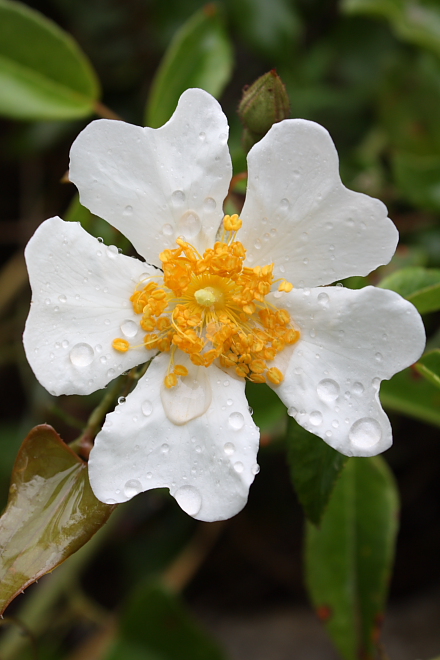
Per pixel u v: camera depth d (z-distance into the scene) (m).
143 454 0.15
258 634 0.25
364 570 0.20
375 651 0.20
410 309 0.15
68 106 0.21
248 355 0.16
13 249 0.32
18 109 0.21
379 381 0.15
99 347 0.15
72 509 0.15
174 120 0.16
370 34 0.26
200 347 0.16
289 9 0.24
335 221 0.15
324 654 0.24
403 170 0.22
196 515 0.15
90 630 0.28
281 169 0.15
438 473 0.27
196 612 0.27
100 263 0.16
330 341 0.15
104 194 0.16
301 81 0.25
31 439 0.16
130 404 0.15
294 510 0.27
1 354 0.27
